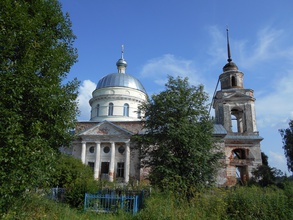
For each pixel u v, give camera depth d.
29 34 8.25
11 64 7.80
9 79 7.59
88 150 42.16
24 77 7.93
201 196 11.88
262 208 10.62
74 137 12.04
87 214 12.44
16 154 7.60
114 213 12.84
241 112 41.50
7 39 7.61
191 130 17.67
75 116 11.03
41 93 8.41
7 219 8.00
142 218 10.12
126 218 11.48
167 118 18.53
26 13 8.55
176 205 10.85
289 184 16.83
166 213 9.75
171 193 12.30
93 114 50.53
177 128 17.78
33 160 8.10
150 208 10.40
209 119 19.41
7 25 7.84
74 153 41.91
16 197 8.70
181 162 17.39
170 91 19.67
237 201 10.86
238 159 37.47
